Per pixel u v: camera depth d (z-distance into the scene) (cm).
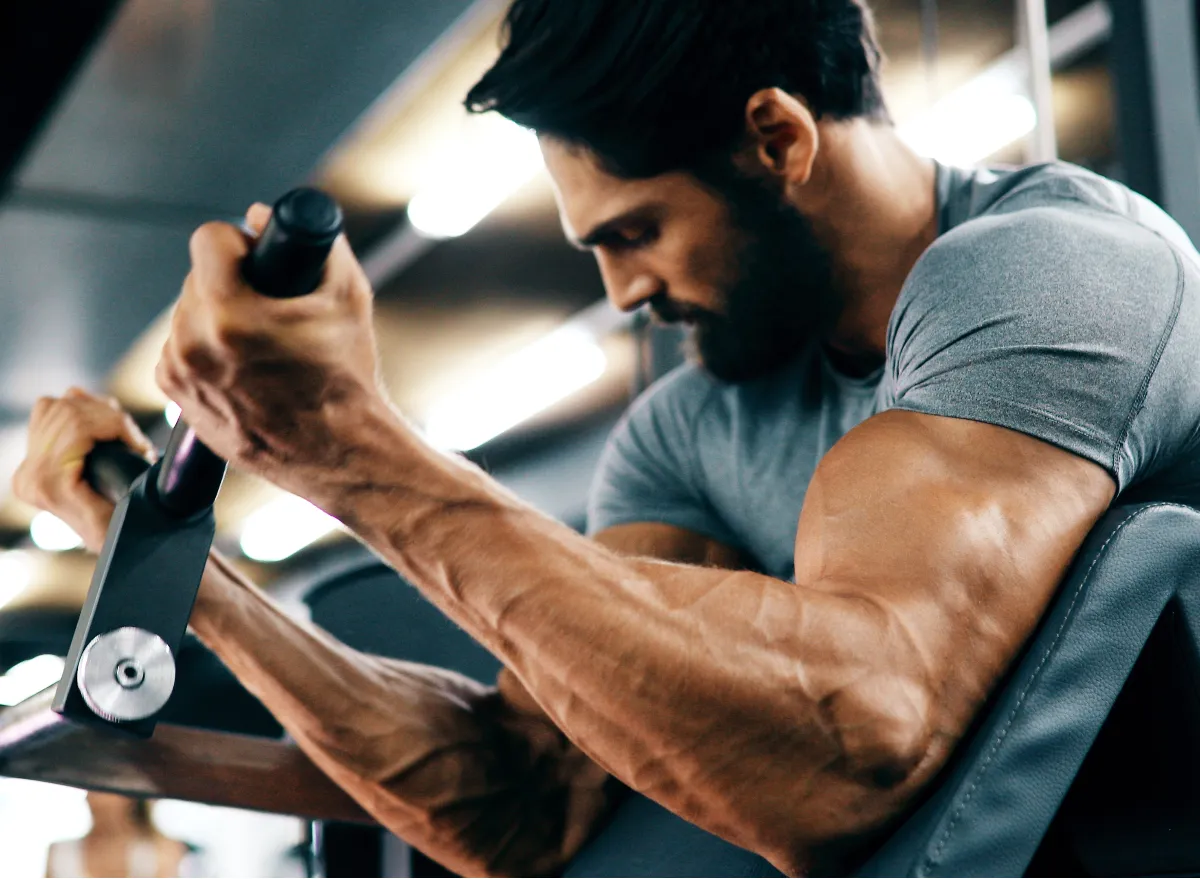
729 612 63
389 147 307
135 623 68
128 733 67
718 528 114
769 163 94
